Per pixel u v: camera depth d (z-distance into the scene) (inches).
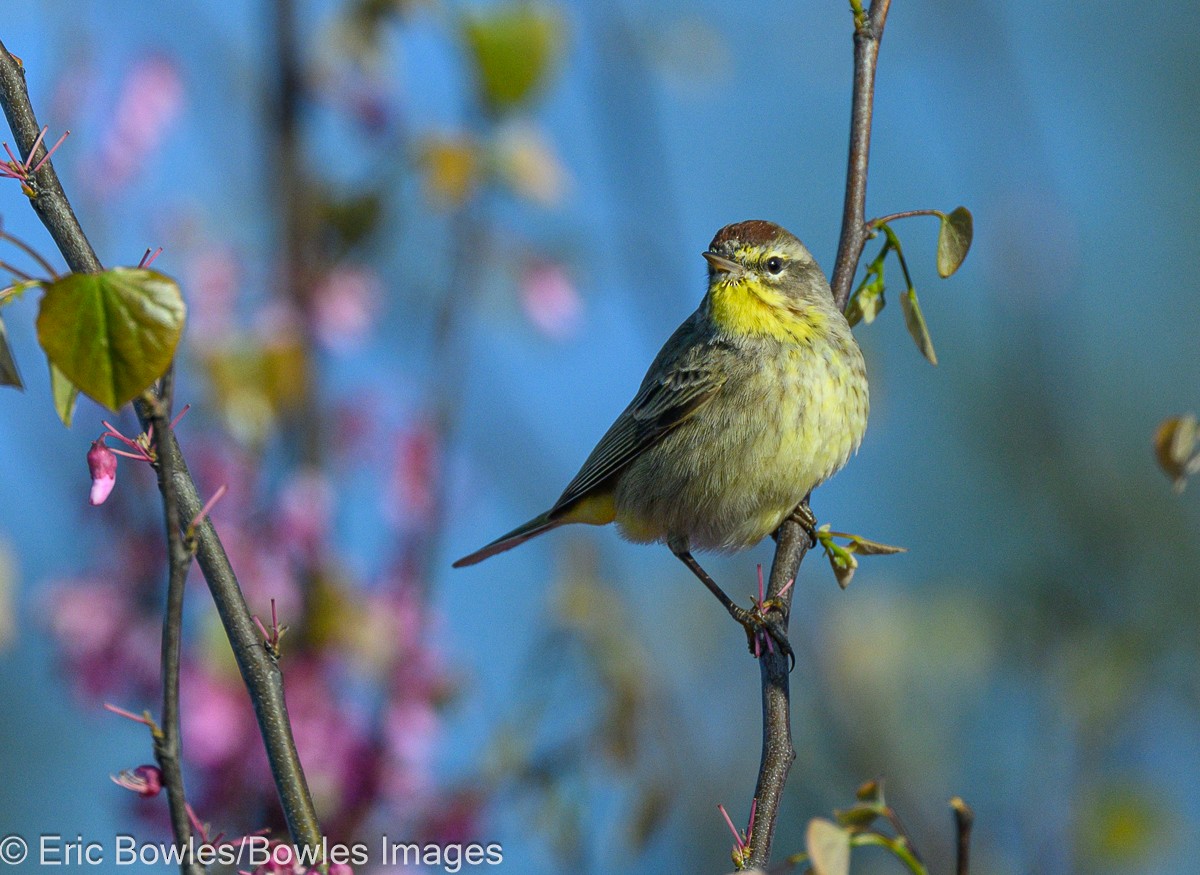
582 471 452.1
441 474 416.8
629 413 439.2
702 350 418.6
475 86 446.9
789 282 416.5
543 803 393.7
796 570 347.9
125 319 200.7
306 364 412.2
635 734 399.5
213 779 362.3
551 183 450.0
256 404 399.2
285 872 234.2
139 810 364.5
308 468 405.7
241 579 382.0
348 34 451.8
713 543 429.1
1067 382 655.1
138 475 385.7
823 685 554.9
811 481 410.0
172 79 434.9
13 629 338.6
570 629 410.3
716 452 410.0
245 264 437.4
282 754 247.3
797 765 550.0
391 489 413.1
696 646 583.5
